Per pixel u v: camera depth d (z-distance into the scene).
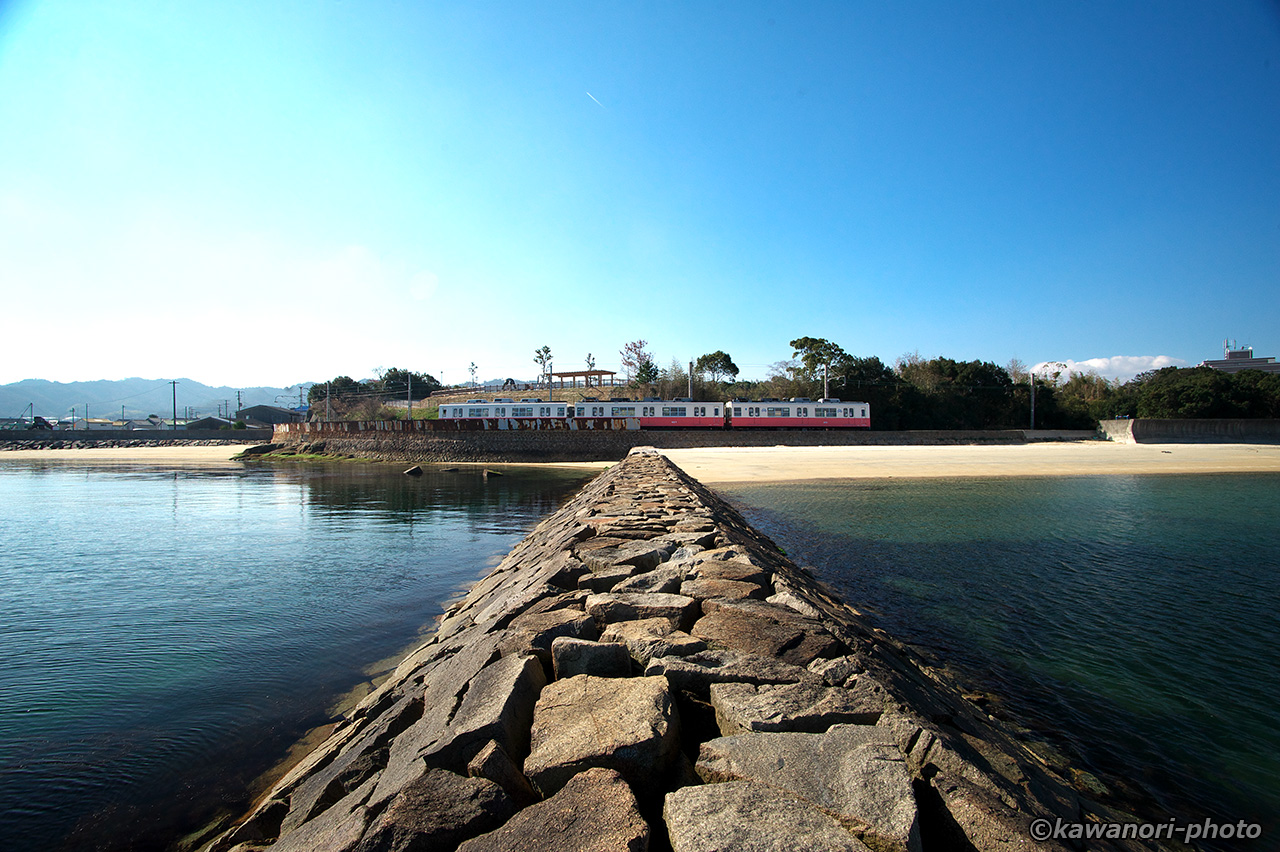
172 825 4.71
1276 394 63.44
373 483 36.44
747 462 38.41
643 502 13.48
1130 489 26.08
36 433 86.50
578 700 3.34
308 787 4.10
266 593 11.73
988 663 7.73
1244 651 8.12
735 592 5.50
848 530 16.80
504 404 59.53
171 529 19.75
